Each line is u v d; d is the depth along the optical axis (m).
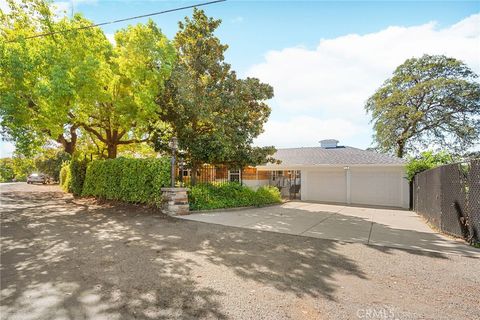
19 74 10.19
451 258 5.02
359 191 16.50
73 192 15.86
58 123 11.82
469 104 23.33
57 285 3.63
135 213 9.64
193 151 12.01
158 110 12.59
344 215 10.90
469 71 24.05
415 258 5.01
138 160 10.94
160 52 12.10
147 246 5.63
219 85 12.38
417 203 12.05
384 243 6.12
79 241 5.96
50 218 8.70
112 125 15.10
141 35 12.00
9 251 5.20
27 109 11.42
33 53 10.80
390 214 11.60
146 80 12.33
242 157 13.03
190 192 10.81
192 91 11.76
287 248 5.64
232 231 7.23
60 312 2.92
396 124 26.08
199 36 12.38
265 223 8.49
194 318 2.84
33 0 12.80
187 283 3.77
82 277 3.93
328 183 17.53
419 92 24.48
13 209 10.62
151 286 3.65
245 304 3.17
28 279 3.84
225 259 4.87
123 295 3.36
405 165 14.58
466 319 2.90
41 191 20.27
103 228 7.30
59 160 35.94
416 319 2.88
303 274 4.16
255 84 13.04
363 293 3.51
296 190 19.66
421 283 3.86
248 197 12.84
